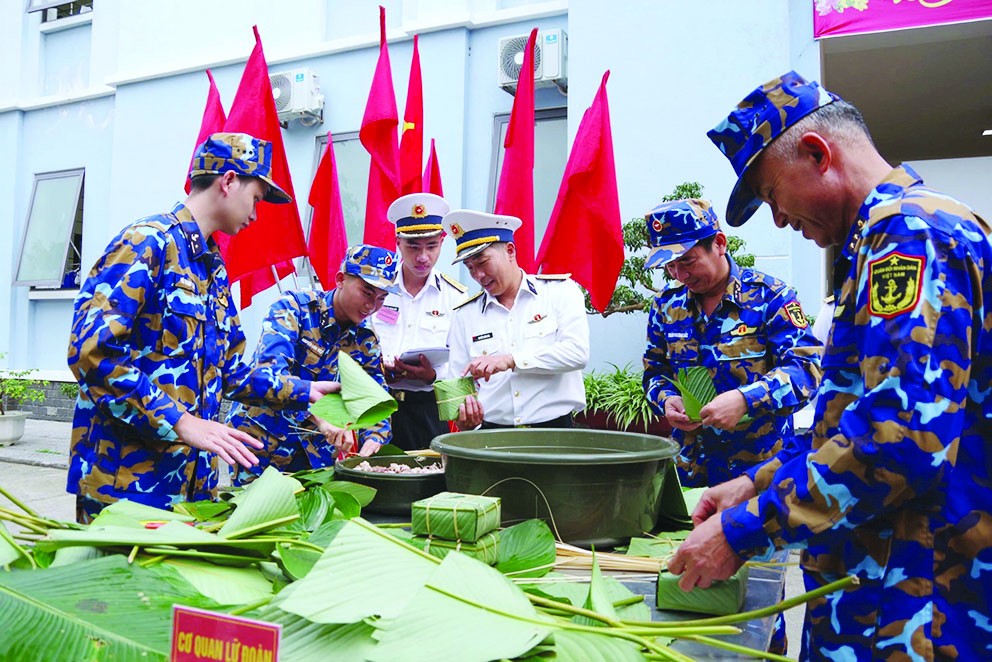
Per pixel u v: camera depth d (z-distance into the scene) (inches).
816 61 201.9
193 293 77.7
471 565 36.2
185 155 296.8
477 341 116.0
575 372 114.5
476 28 249.6
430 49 253.0
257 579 43.3
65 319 334.0
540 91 241.4
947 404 34.9
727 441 96.6
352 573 35.6
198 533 44.5
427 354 112.3
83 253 330.3
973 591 38.2
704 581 40.5
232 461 69.6
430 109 253.0
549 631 33.1
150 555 42.9
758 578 52.8
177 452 78.3
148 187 303.6
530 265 155.8
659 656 34.5
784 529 37.6
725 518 39.6
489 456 55.8
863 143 44.3
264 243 147.8
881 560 40.2
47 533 45.4
